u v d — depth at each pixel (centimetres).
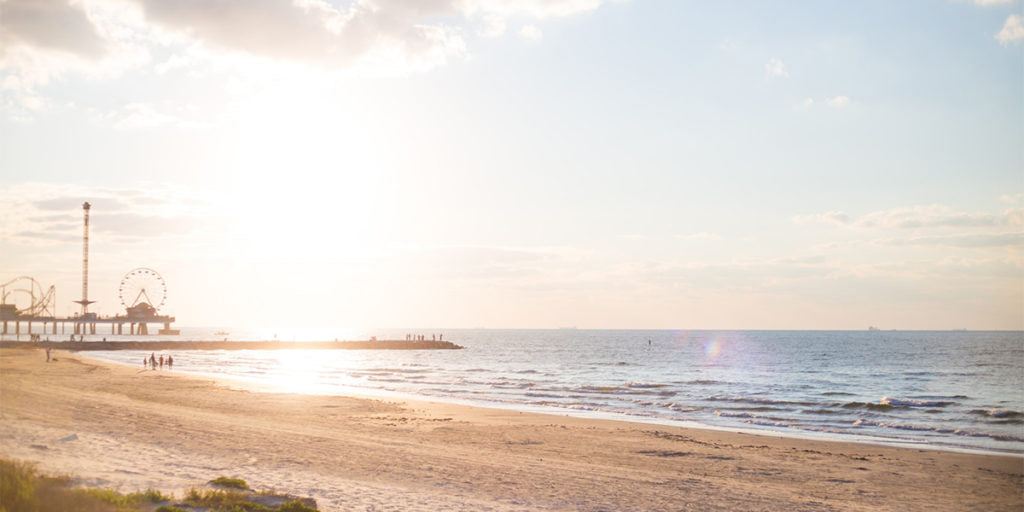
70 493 1249
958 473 2247
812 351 15425
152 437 2294
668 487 1922
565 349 17888
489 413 3916
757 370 9156
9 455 1703
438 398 4972
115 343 14912
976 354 13512
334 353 15162
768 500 1798
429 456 2269
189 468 1781
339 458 2131
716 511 1658
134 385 4738
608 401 4925
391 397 4959
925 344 19838
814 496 1880
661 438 2958
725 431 3322
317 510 1376
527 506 1605
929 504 1823
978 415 4138
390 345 17562
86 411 2864
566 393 5566
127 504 1275
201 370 8200
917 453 2666
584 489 1845
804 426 3625
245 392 4603
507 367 9919
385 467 2025
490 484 1855
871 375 8062
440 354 14888
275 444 2333
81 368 6706
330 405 3953
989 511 1759
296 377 7181
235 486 1562
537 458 2353
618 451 2575
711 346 19525
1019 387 6400
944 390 6084
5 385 3784
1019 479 2156
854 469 2300
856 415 4131
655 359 12469
